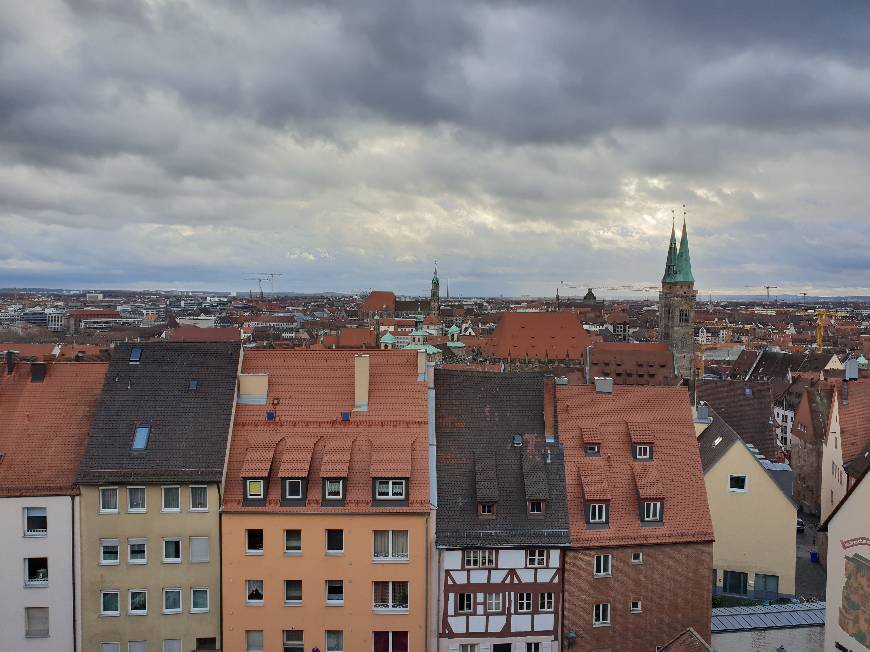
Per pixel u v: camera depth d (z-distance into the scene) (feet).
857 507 127.54
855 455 246.27
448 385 181.98
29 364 174.91
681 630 162.61
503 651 157.07
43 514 150.61
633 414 182.09
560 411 181.27
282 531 151.43
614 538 159.74
